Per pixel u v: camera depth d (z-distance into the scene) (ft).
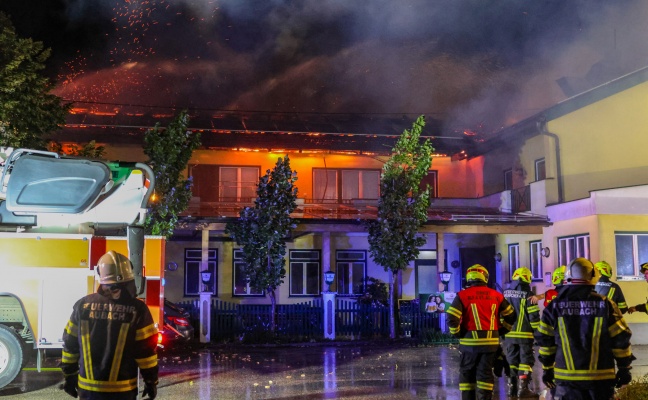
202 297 64.18
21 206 35.24
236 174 84.07
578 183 71.41
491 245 85.10
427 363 48.73
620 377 19.83
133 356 17.69
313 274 83.41
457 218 73.36
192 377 41.83
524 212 78.07
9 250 34.53
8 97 50.93
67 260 34.94
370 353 56.08
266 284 65.51
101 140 79.30
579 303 19.67
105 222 37.45
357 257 84.53
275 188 66.44
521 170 80.48
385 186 68.80
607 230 64.39
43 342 34.50
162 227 62.39
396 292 69.77
